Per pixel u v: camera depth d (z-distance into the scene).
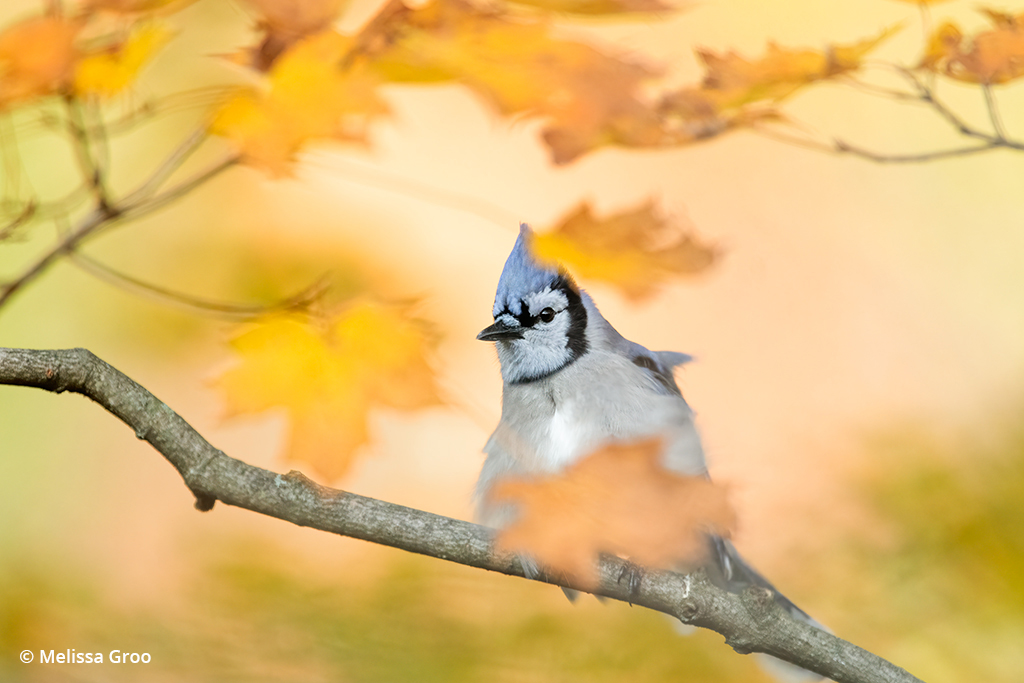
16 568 9.75
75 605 9.10
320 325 5.06
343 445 4.93
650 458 4.20
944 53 5.21
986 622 8.20
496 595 8.30
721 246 4.67
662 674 8.10
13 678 8.17
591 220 4.65
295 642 7.94
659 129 5.04
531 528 4.14
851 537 8.66
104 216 5.42
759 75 5.15
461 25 4.42
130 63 4.55
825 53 5.16
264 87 4.41
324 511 5.11
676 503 4.14
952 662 8.12
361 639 7.93
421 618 8.14
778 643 5.25
